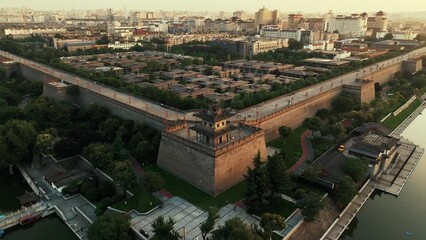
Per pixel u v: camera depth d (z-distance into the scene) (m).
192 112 130.38
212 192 91.31
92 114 136.62
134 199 88.81
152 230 76.12
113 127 122.19
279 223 71.88
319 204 77.50
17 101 173.25
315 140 126.25
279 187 84.19
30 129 115.62
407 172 111.25
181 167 99.88
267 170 84.81
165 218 81.50
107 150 105.06
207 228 70.12
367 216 91.25
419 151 127.69
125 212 81.94
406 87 192.75
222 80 197.12
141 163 109.00
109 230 70.44
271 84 183.88
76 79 182.75
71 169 107.75
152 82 190.50
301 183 95.75
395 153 118.19
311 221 78.25
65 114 134.50
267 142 124.38
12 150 108.19
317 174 91.50
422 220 89.94
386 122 150.75
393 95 179.00
